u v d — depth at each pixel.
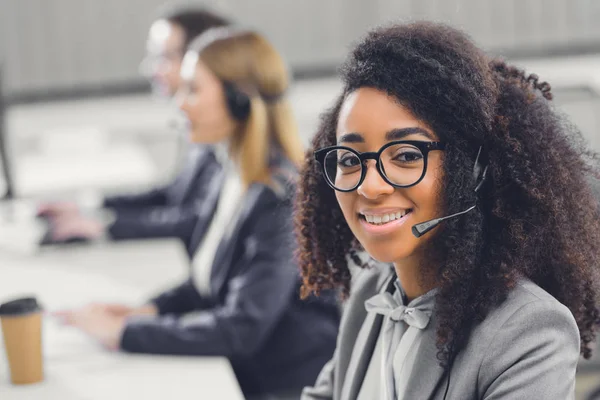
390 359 1.47
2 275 3.14
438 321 1.36
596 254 1.36
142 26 5.20
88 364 2.30
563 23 5.44
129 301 2.84
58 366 2.29
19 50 5.12
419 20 1.38
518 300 1.32
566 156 1.35
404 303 1.48
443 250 1.36
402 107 1.29
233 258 2.56
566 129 1.40
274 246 2.46
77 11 5.13
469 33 1.40
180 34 3.97
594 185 1.39
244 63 2.64
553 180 1.32
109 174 4.46
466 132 1.30
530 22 5.41
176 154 5.36
